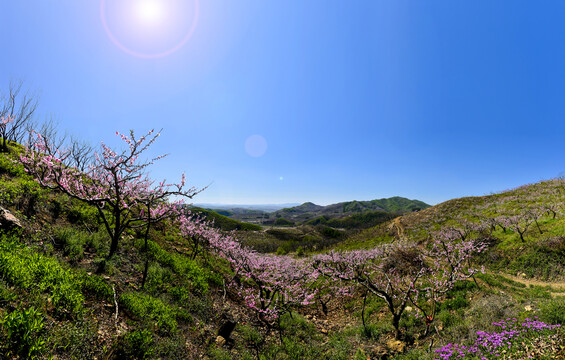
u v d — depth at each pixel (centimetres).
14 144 1947
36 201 973
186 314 878
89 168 1027
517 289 1344
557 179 5459
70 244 869
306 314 1588
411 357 815
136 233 1329
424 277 1600
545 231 2370
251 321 1166
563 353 530
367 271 1988
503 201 5228
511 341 657
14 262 575
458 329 915
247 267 1410
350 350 984
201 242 1884
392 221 7212
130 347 586
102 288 721
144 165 1001
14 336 411
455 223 4584
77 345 498
